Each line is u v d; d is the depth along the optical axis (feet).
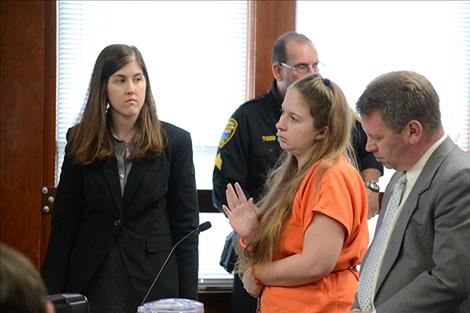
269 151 13.67
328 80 9.63
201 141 16.63
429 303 7.55
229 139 13.84
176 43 16.58
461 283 7.47
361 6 16.99
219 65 16.72
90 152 11.43
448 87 17.28
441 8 17.25
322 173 9.12
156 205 11.66
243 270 9.79
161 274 11.40
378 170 13.70
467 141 17.33
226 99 16.75
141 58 11.68
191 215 11.85
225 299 16.66
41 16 15.83
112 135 11.64
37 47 15.83
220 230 16.63
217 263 16.65
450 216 7.54
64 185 11.62
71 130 11.78
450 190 7.59
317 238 8.86
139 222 11.50
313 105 9.36
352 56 16.97
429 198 7.75
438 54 17.22
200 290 16.58
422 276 7.66
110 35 16.37
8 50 15.74
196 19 16.63
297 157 9.68
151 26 16.49
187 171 11.91
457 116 17.31
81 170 11.52
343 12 16.96
